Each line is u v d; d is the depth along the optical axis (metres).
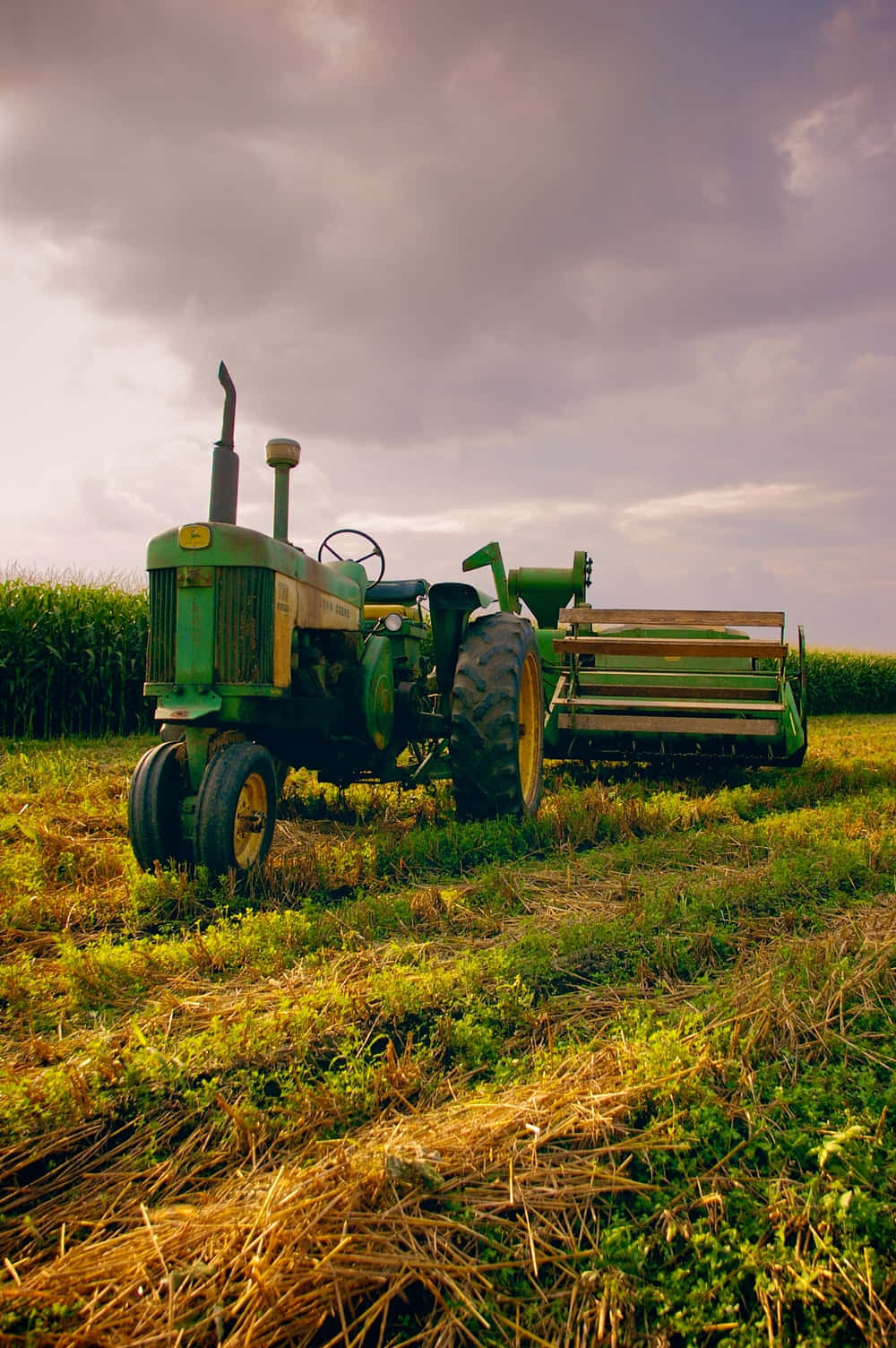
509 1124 1.96
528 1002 2.65
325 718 4.50
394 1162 1.72
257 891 3.81
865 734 13.27
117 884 3.91
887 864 4.15
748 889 3.71
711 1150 1.93
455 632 5.29
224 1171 1.88
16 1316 1.45
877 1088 2.19
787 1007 2.53
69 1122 2.05
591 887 3.98
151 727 11.37
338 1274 1.53
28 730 10.26
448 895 3.74
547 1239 1.68
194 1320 1.46
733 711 7.01
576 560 8.54
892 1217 1.68
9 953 3.13
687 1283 1.57
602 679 7.78
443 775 5.32
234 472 4.05
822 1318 1.49
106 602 11.16
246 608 3.85
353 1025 2.46
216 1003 2.66
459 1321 1.47
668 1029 2.47
